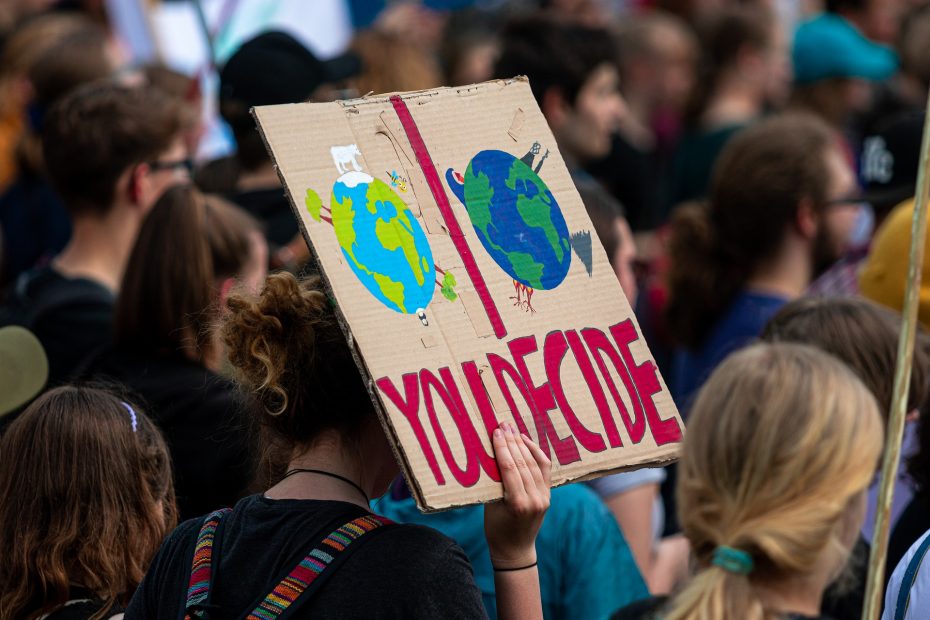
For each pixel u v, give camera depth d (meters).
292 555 6.40
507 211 6.98
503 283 6.80
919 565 7.39
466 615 6.31
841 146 16.78
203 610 6.38
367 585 6.28
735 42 21.00
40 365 10.07
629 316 7.04
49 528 7.71
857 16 24.69
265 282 6.84
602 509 9.47
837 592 7.91
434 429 6.27
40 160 16.64
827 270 14.36
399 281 6.53
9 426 8.12
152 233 10.69
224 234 11.22
